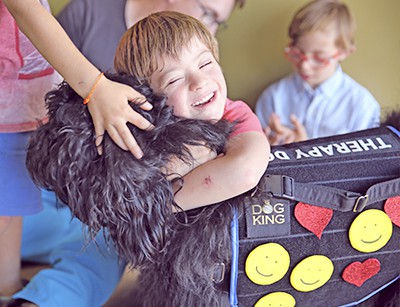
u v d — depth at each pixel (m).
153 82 0.76
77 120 0.71
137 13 1.34
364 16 1.48
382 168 0.80
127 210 0.71
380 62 1.50
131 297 1.13
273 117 1.49
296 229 0.77
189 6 1.32
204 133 0.74
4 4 0.81
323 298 0.83
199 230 0.75
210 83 0.75
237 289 0.79
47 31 0.73
